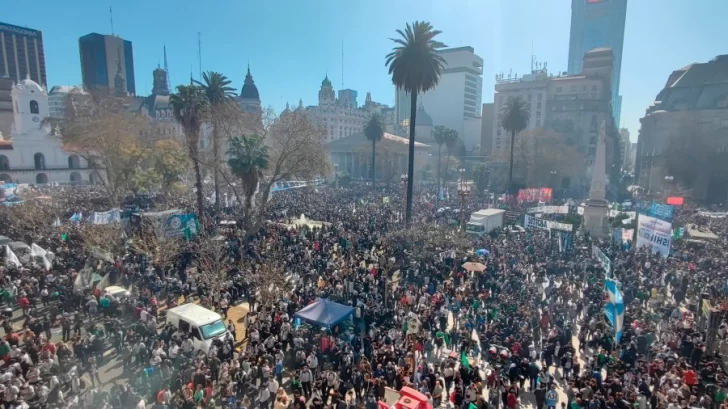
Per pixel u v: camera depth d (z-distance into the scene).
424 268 29.61
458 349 20.92
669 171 88.69
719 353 18.34
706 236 41.62
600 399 14.24
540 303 23.75
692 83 102.69
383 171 107.00
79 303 23.27
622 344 18.95
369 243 36.19
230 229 39.78
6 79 130.00
